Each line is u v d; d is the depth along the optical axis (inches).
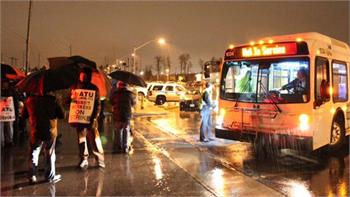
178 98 1464.1
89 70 347.9
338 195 284.7
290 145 381.7
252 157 410.3
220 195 279.6
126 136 430.0
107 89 381.4
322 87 382.3
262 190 293.6
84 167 354.6
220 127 433.7
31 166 303.3
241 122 415.2
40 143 305.4
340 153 434.6
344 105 447.5
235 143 498.3
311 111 373.7
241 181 317.1
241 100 416.5
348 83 466.0
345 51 467.2
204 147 468.8
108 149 450.6
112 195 277.0
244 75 418.0
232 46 432.1
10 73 441.1
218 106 437.1
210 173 341.7
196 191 288.0
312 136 371.9
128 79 426.0
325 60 405.4
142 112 1006.4
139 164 372.8
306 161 394.0
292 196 281.1
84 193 281.0
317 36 401.4
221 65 441.4
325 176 336.2
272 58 400.2
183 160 393.4
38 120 301.0
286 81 388.8
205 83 511.5
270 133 393.1
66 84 306.0
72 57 333.1
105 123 724.7
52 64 326.3
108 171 343.9
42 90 301.4
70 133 579.2
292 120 381.4
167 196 275.9
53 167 311.3
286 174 342.0
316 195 283.9
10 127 448.5
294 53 386.9
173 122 782.5
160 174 336.2
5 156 398.9
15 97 467.2
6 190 286.8
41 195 276.1
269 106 394.9
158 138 545.6
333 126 422.0
